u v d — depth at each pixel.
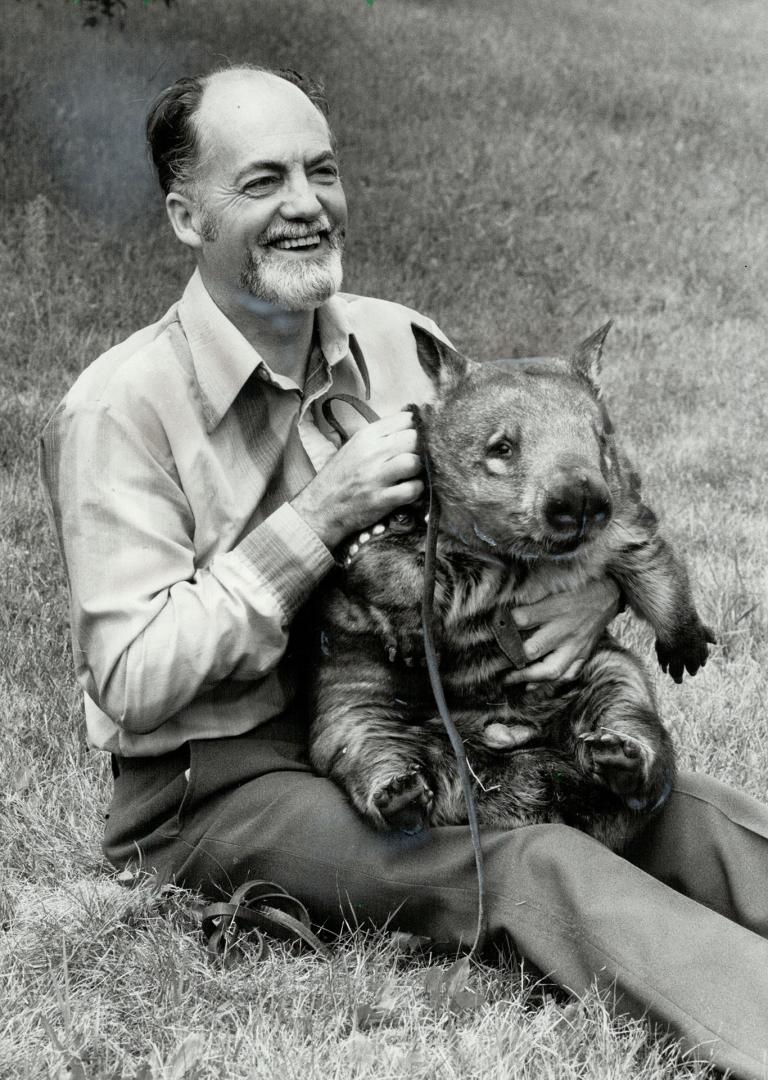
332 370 3.86
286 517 3.39
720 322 10.92
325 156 3.67
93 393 3.52
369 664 3.55
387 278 10.80
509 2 23.95
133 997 3.22
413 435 3.42
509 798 3.46
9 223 10.81
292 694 3.67
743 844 3.32
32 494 6.71
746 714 4.80
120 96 13.76
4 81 13.91
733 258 12.38
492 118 16.17
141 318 9.49
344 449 3.43
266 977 3.27
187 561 3.50
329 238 3.69
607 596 3.68
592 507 3.29
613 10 24.70
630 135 16.25
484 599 3.54
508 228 12.48
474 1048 2.94
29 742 4.62
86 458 3.46
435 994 3.11
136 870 3.63
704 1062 2.80
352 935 3.33
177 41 16.45
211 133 3.59
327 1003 3.14
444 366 3.69
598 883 3.02
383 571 3.46
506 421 3.43
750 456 7.92
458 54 19.02
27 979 3.33
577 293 11.23
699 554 6.36
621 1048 2.89
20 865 3.90
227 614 3.34
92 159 12.27
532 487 3.34
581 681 3.69
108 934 3.46
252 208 3.55
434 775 3.43
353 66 17.31
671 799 3.40
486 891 3.14
